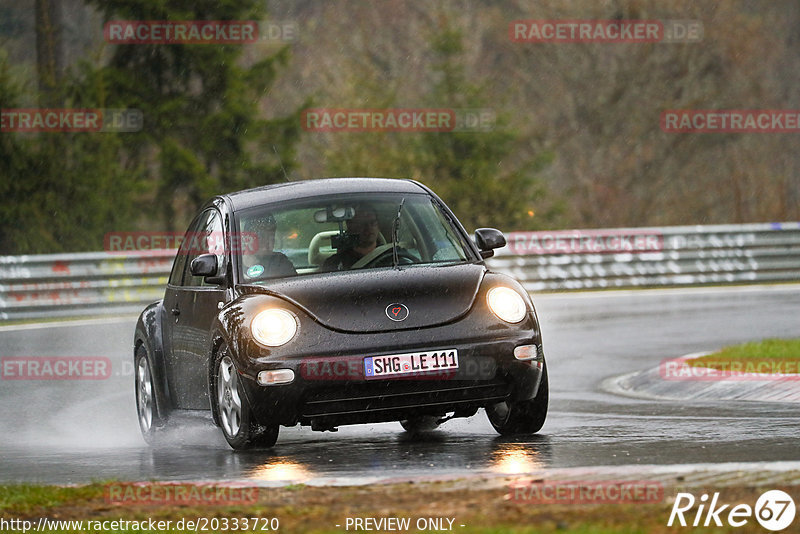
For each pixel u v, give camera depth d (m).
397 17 154.12
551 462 26.67
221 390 31.08
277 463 28.50
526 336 29.78
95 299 83.69
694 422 33.41
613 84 156.50
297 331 29.11
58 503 23.48
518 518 20.02
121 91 125.19
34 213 103.19
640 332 63.28
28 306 81.69
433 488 22.81
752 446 28.08
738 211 147.25
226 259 32.19
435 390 29.14
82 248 104.81
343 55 147.12
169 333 35.38
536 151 149.75
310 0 160.12
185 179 124.69
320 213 32.81
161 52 127.06
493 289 30.41
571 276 94.31
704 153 155.38
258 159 128.12
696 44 157.00
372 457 28.83
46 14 110.50
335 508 21.56
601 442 29.91
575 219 154.88
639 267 95.31
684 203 153.25
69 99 109.50
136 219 111.38
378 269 31.31
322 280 30.36
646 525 19.23
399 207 33.19
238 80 127.94
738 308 74.38
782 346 46.50
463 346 29.14
